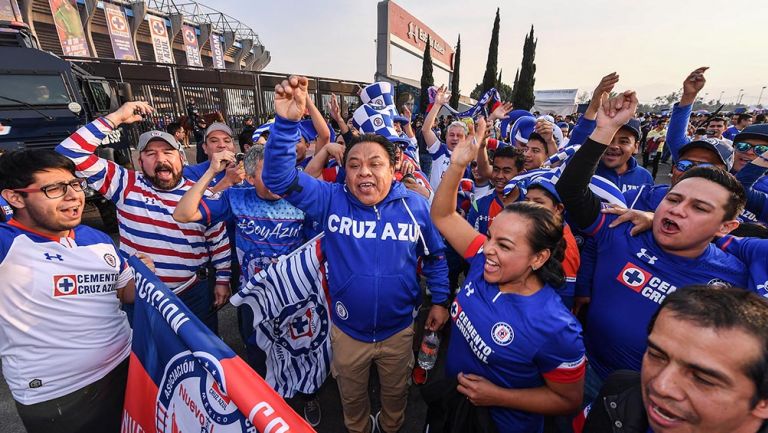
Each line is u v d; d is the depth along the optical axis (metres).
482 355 1.36
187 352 1.08
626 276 1.56
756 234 1.71
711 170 1.33
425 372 2.74
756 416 0.69
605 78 2.18
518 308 1.29
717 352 0.67
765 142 2.67
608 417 1.00
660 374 0.75
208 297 2.52
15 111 5.42
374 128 2.59
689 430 0.73
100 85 7.28
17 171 1.31
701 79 2.53
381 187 1.68
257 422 0.81
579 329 1.26
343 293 1.80
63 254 1.45
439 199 1.69
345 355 1.92
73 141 1.97
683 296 0.76
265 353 2.31
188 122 7.77
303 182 1.73
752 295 0.73
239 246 2.30
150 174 2.13
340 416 2.50
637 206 2.34
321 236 1.97
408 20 29.05
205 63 33.47
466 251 1.65
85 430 1.57
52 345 1.43
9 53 5.45
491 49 30.58
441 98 4.11
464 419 1.42
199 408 1.03
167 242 2.15
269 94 19.41
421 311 3.71
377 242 1.75
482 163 3.57
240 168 2.26
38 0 18.05
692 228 1.32
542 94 40.50
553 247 1.27
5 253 1.34
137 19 24.55
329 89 22.03
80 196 1.47
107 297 1.60
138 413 1.42
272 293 2.01
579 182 1.62
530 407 1.31
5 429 2.29
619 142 2.55
